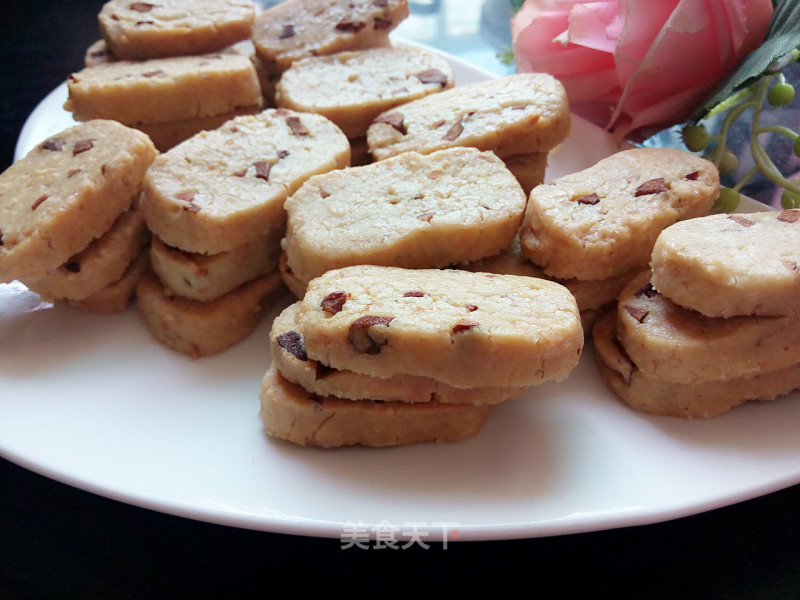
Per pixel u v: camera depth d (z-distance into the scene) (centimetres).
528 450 14
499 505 13
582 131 21
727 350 14
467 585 13
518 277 15
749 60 19
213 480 13
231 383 16
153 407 15
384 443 14
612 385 15
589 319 16
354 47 22
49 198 16
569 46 21
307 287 15
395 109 19
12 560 13
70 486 14
